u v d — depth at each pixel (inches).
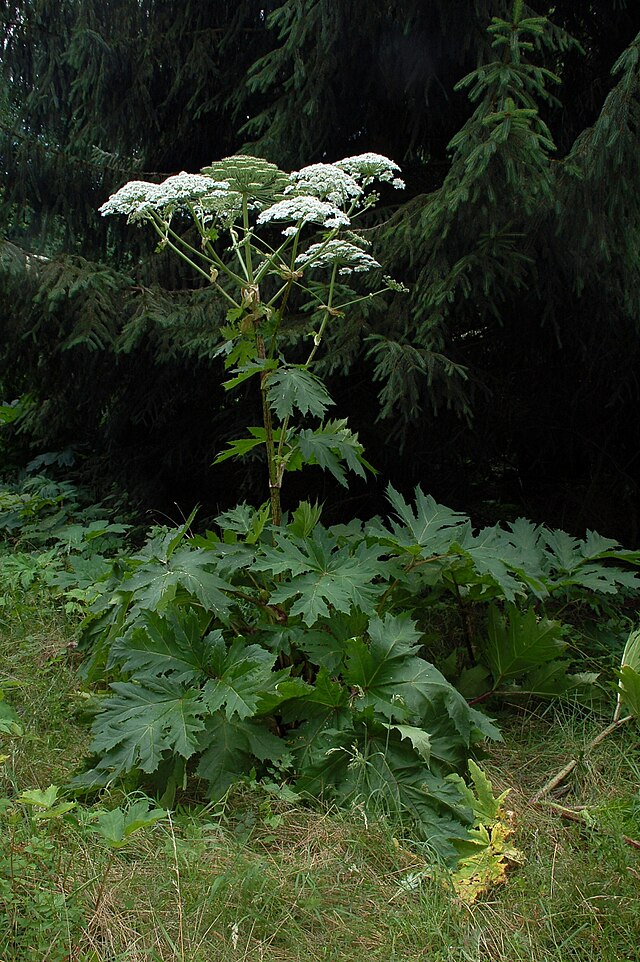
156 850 88.1
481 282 153.3
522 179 135.6
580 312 174.4
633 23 171.5
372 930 78.1
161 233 112.5
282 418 102.7
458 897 83.2
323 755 100.4
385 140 188.4
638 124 134.2
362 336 166.4
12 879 74.3
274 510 117.6
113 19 200.4
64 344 181.6
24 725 118.8
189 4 193.3
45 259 184.5
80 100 213.3
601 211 142.6
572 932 78.9
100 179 217.9
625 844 89.2
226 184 105.2
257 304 109.3
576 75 177.6
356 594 104.7
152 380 210.4
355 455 114.5
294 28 161.0
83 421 250.5
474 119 141.3
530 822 95.7
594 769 107.0
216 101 200.8
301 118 176.2
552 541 135.7
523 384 195.8
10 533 222.4
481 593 129.3
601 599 142.8
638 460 207.0
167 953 73.7
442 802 94.7
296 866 86.1
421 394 171.9
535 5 167.6
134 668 104.8
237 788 99.9
